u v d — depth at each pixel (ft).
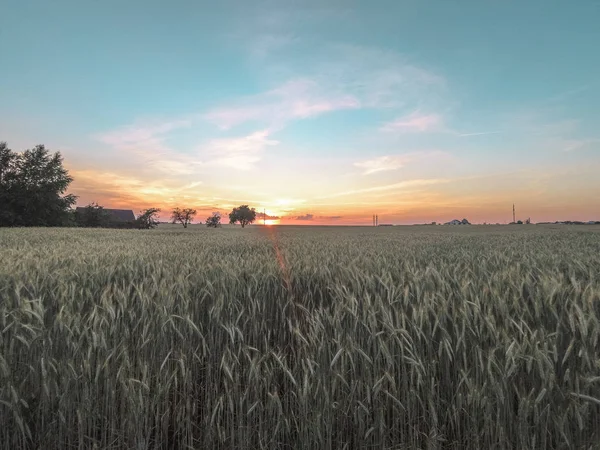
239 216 393.09
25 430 9.39
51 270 17.65
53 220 182.19
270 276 15.89
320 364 9.33
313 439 8.95
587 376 7.95
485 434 8.30
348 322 10.60
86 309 12.68
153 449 9.75
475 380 8.91
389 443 9.26
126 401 9.49
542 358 7.84
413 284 13.01
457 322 9.95
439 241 54.44
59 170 182.09
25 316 10.37
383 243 48.26
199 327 11.82
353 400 9.25
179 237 69.67
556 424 7.66
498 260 21.06
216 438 9.82
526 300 11.24
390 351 9.58
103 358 9.79
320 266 18.10
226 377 10.05
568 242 48.14
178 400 10.71
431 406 8.63
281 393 10.55
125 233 88.48
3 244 42.37
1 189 172.04
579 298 10.78
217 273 16.15
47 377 9.20
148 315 11.13
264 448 9.16
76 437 9.56
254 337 12.06
